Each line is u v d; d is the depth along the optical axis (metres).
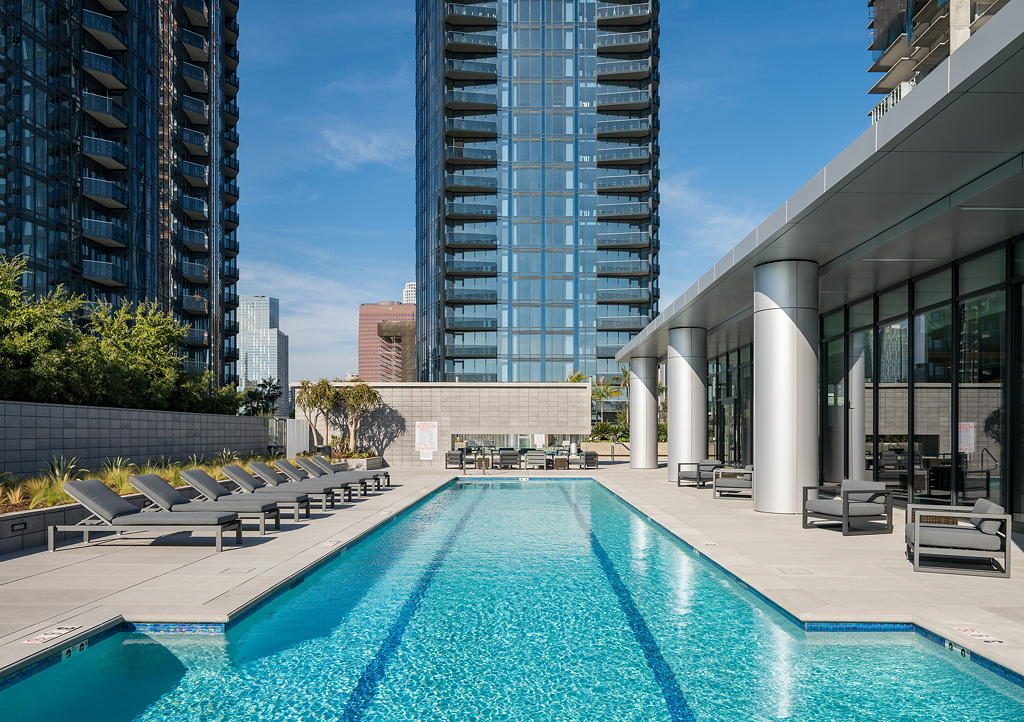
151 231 45.81
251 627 6.09
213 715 4.35
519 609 6.69
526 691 4.75
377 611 6.62
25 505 9.52
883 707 4.44
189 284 52.59
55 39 38.72
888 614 5.81
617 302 61.31
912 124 6.41
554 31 62.84
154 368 20.67
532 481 21.80
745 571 7.48
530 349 60.88
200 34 54.22
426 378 65.88
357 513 12.98
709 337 21.59
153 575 7.32
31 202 36.47
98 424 14.32
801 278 12.01
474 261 61.28
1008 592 6.52
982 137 6.72
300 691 4.73
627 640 5.75
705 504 13.98
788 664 5.17
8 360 13.27
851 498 10.55
